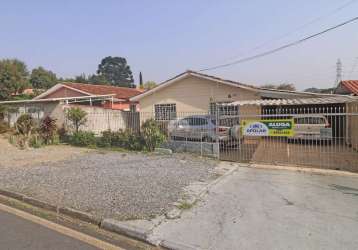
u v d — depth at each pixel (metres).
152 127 13.66
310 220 5.26
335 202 6.23
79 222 5.45
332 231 4.80
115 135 14.59
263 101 16.83
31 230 5.07
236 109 18.08
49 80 66.06
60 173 8.85
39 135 16.06
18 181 7.97
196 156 11.80
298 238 4.57
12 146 15.06
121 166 9.84
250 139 14.84
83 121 17.50
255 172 9.21
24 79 50.62
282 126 10.45
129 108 29.67
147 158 11.38
